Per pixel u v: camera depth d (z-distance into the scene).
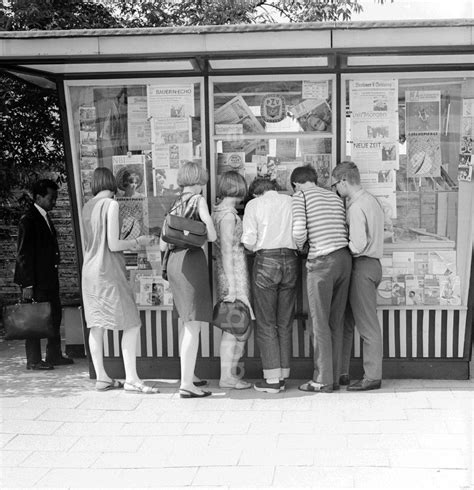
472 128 6.17
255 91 6.32
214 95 6.34
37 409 5.71
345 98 6.23
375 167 6.26
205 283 5.80
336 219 5.87
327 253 5.77
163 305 6.38
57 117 8.13
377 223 5.88
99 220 5.93
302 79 6.25
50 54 5.54
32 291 6.84
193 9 8.80
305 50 5.46
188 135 6.36
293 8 8.98
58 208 9.97
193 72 6.27
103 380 6.19
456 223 6.22
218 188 6.36
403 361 6.28
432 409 5.49
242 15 8.78
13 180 8.12
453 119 6.20
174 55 5.56
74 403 5.85
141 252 6.40
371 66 6.15
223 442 4.94
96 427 5.30
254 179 6.37
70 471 4.53
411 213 6.27
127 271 6.41
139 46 5.51
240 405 5.70
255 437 5.01
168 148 6.39
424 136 6.22
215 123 6.36
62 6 8.09
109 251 5.97
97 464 4.63
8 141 8.12
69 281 10.09
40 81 6.84
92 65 6.07
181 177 5.87
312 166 6.35
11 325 6.65
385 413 5.42
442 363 6.26
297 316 6.28
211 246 6.30
